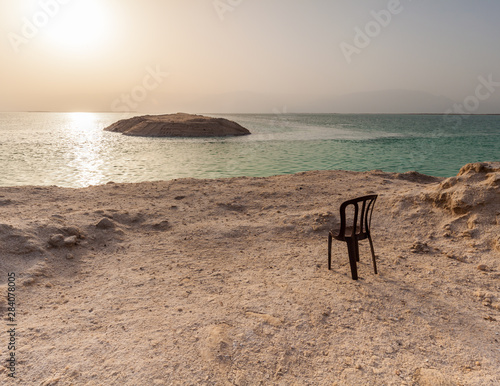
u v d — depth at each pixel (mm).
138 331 2713
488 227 4758
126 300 3266
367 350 2543
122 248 4648
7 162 19156
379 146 29953
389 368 2352
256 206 6754
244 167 17656
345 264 4219
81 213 5555
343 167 17500
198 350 2473
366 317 2994
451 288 3586
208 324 2812
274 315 2982
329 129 64062
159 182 8969
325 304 3193
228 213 6359
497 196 5012
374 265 3891
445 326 2904
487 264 4113
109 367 2273
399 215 5738
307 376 2270
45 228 4637
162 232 5336
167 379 2178
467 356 2504
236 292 3443
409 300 3322
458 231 4980
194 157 22109
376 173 9977
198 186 8422
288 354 2479
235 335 2660
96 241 4801
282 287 3562
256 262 4301
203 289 3516
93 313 3016
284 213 6238
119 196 7320
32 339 2590
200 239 5051
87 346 2498
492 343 2670
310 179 9219
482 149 27047
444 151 25531
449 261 4289
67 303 3211
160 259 4332
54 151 25359
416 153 24016
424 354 2520
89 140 37188
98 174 15492
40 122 99000
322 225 5516
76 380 2150
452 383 2180
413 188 7266
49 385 2102
